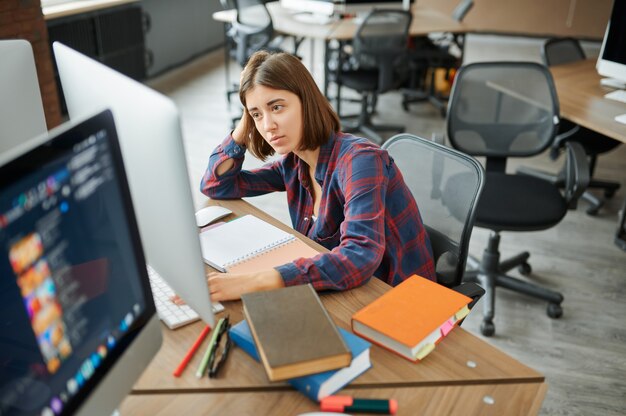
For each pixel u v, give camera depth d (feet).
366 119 14.30
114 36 15.90
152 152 2.88
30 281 2.02
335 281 3.85
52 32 13.67
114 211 2.45
